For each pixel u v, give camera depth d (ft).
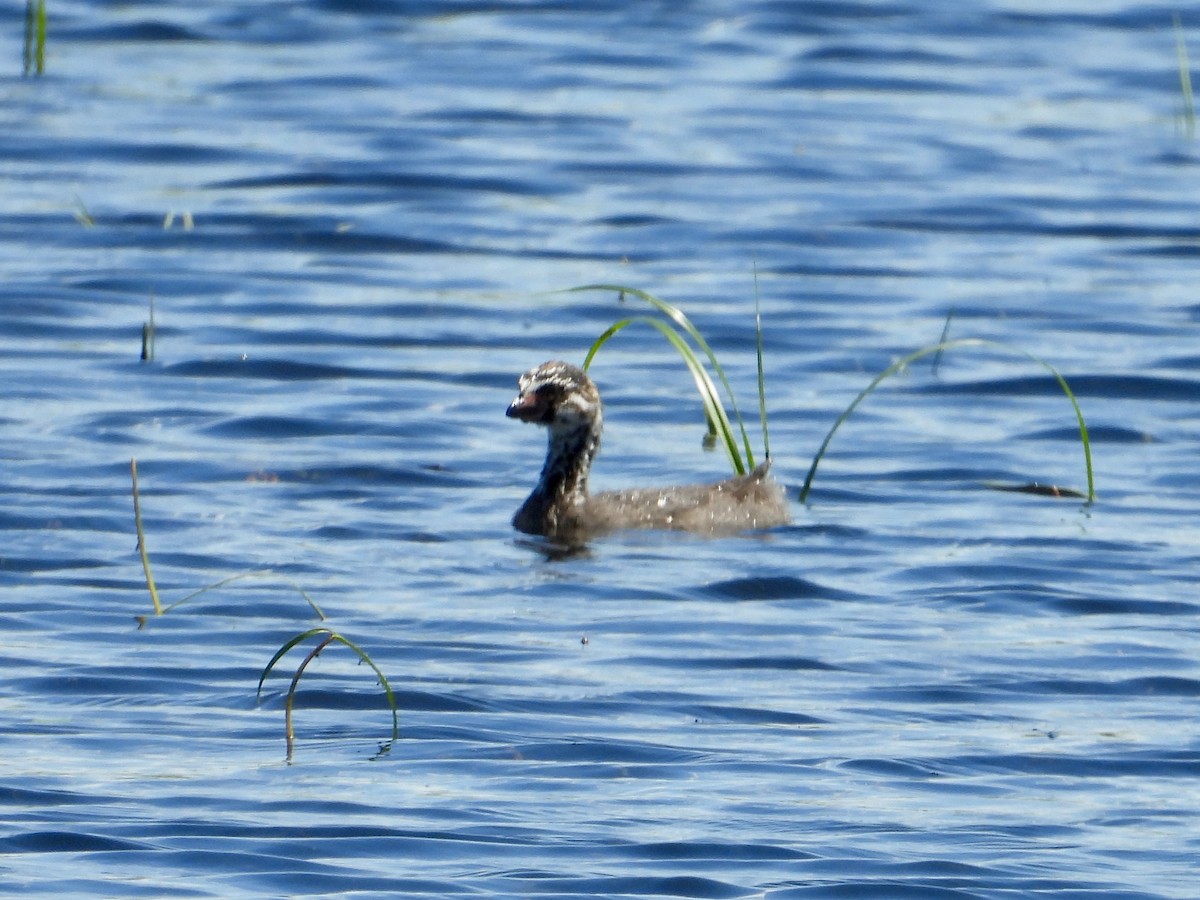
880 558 101.45
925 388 135.13
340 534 104.06
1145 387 134.72
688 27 237.25
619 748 74.74
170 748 74.08
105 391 129.39
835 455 121.08
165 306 149.18
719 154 192.95
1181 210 179.32
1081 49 230.89
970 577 98.17
